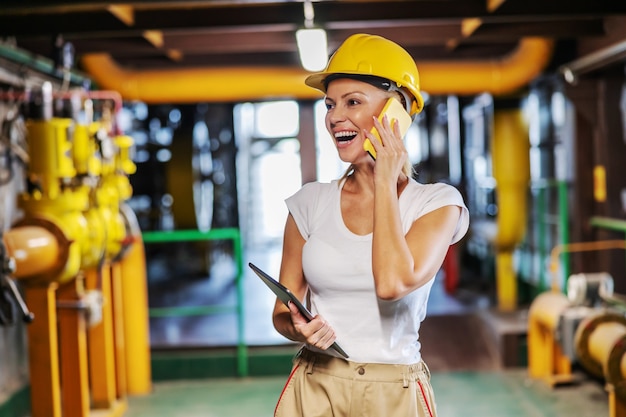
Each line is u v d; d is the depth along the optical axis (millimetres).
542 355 5242
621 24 4801
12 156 4621
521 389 5047
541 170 7051
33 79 4797
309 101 6375
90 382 5043
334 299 1751
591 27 5137
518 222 6320
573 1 4355
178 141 9273
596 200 5719
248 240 13422
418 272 1625
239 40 5582
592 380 5137
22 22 4555
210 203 11109
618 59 4680
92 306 4141
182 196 9336
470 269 9258
